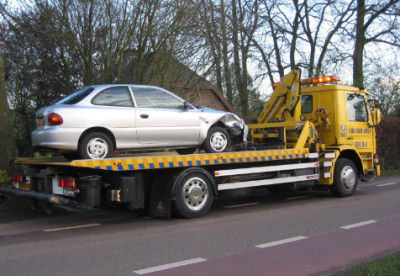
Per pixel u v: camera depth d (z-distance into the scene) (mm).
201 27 11938
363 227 6777
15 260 5062
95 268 4715
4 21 11883
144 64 12000
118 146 7223
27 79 12680
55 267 4766
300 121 9680
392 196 10258
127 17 11375
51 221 7703
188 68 12188
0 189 8273
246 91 22406
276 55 24047
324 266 4762
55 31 10852
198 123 8047
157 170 7586
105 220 7762
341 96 10172
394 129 17453
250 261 4953
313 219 7469
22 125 14531
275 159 8781
